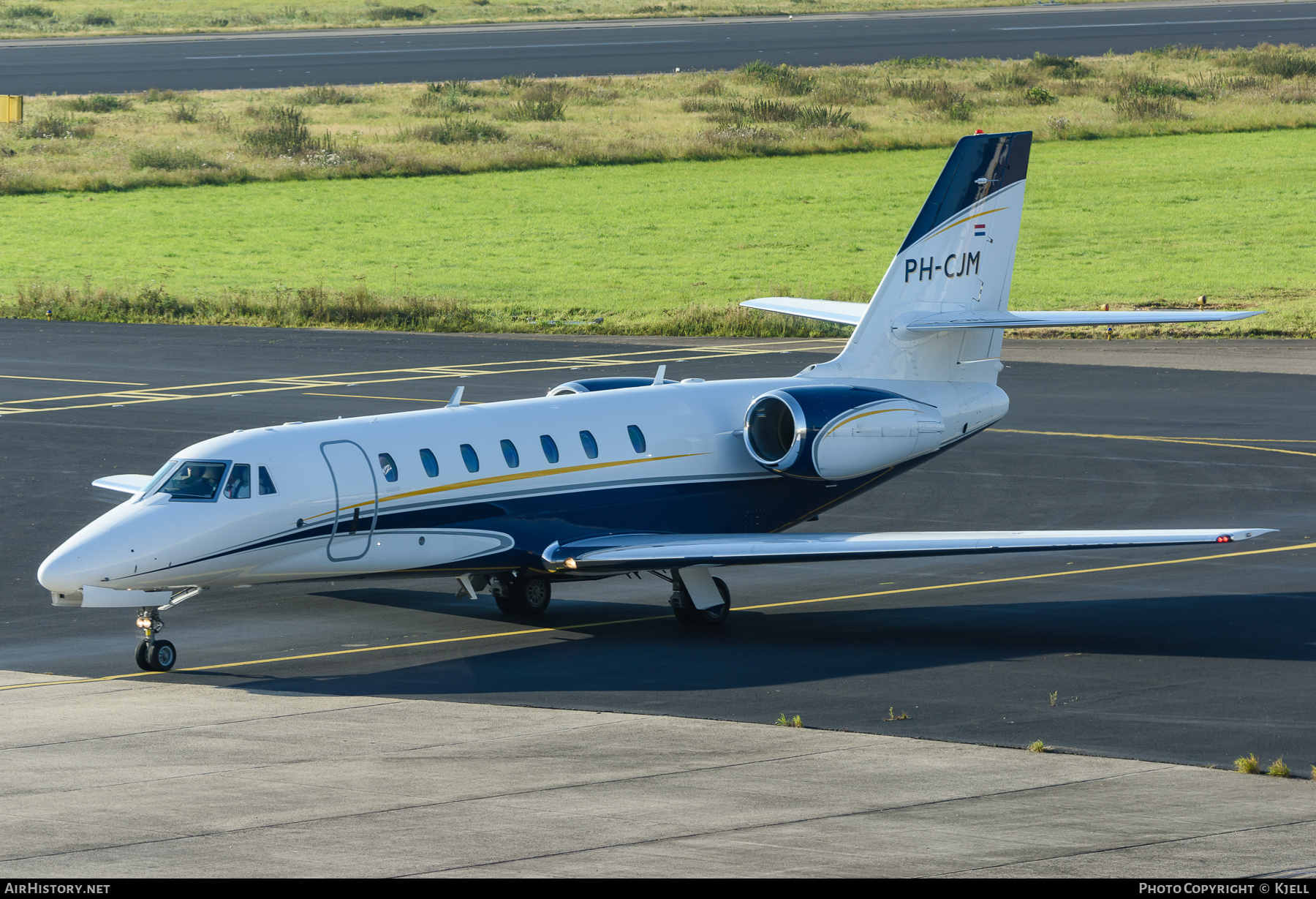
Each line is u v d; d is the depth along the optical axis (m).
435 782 55.00
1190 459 130.50
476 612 90.56
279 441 79.38
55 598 75.06
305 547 78.50
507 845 47.34
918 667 74.88
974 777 55.28
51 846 47.59
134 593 75.12
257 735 62.72
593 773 56.16
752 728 63.22
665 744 60.59
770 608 91.00
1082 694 68.81
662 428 90.38
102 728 64.25
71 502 116.19
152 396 157.25
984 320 93.75
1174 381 167.12
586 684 72.31
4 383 165.88
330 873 44.75
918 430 94.19
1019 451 135.12
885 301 96.12
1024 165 98.69
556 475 85.94
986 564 102.69
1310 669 73.38
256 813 51.16
